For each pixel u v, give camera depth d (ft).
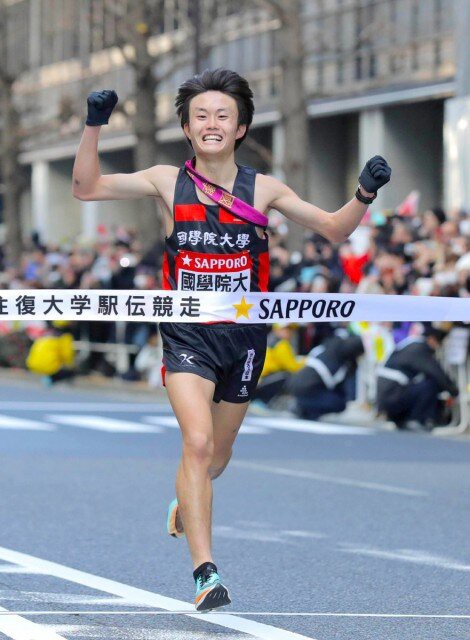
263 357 67.00
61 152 471.62
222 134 64.23
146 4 303.07
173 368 65.05
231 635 63.21
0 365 285.02
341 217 64.13
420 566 83.61
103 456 140.67
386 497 114.42
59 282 254.88
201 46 296.71
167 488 116.78
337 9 323.16
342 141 346.33
